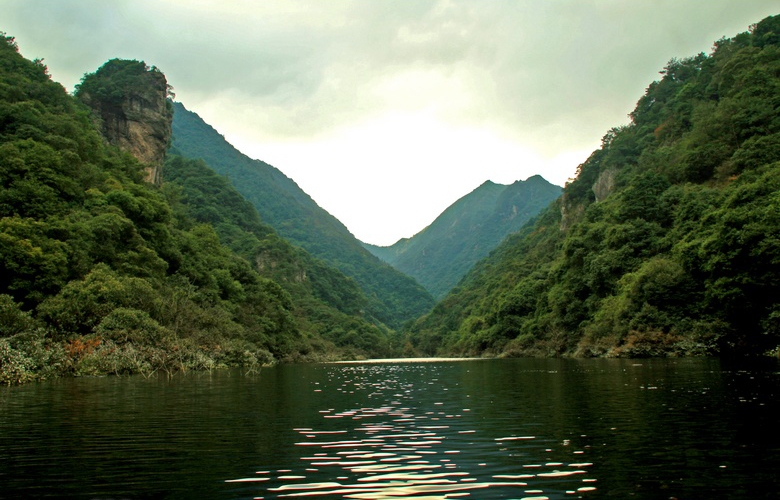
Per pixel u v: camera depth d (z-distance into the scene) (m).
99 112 120.31
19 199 49.88
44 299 42.03
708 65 116.88
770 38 102.62
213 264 88.75
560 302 83.50
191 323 54.88
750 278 39.03
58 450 9.97
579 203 147.38
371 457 9.31
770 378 22.20
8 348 27.64
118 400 18.52
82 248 50.56
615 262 70.62
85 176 66.50
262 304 89.56
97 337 37.22
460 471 8.23
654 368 32.47
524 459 8.98
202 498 6.93
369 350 152.25
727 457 8.73
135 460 9.15
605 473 7.92
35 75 85.00
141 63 129.12
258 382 28.75
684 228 62.44
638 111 150.25
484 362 66.94
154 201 73.19
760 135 73.69
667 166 90.94
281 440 10.95
